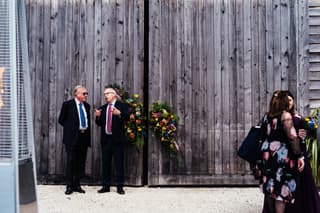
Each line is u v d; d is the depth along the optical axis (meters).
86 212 4.44
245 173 5.78
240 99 5.80
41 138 5.84
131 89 5.81
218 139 5.79
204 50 5.82
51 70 5.85
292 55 5.83
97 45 5.84
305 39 5.84
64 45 5.86
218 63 5.81
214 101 5.80
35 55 5.86
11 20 2.76
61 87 5.85
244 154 3.84
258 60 5.82
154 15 5.82
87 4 5.86
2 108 2.72
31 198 2.89
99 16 5.86
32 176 2.94
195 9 5.84
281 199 3.50
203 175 5.77
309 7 5.85
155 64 5.80
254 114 5.79
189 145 5.79
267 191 3.59
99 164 5.81
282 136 3.56
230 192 5.51
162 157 5.79
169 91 5.80
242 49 5.82
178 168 5.78
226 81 5.81
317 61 5.83
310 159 5.00
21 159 2.85
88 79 5.84
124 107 5.41
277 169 3.54
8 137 2.71
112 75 5.82
